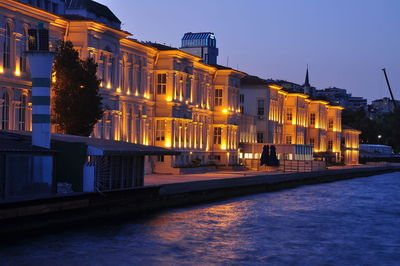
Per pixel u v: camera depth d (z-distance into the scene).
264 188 68.88
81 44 53.47
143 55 66.81
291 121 115.81
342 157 148.88
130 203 43.12
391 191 72.75
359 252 32.72
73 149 39.56
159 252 30.73
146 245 32.09
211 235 35.97
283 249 32.91
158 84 70.31
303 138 121.44
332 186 82.62
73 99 46.19
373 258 31.31
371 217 46.28
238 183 61.62
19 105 47.75
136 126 65.88
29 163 34.88
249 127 100.00
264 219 43.50
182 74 72.56
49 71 39.94
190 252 31.12
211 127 84.12
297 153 101.69
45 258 28.16
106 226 36.88
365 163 161.12
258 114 104.81
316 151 130.50
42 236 32.72
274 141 107.94
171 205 48.66
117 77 59.72
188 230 37.16
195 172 73.62
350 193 69.25
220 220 41.88
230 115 85.19
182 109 72.94
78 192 38.56
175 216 42.75
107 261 28.31
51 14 50.03
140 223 38.69
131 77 64.56
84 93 46.44
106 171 41.31
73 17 54.62
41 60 39.34
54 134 43.97
